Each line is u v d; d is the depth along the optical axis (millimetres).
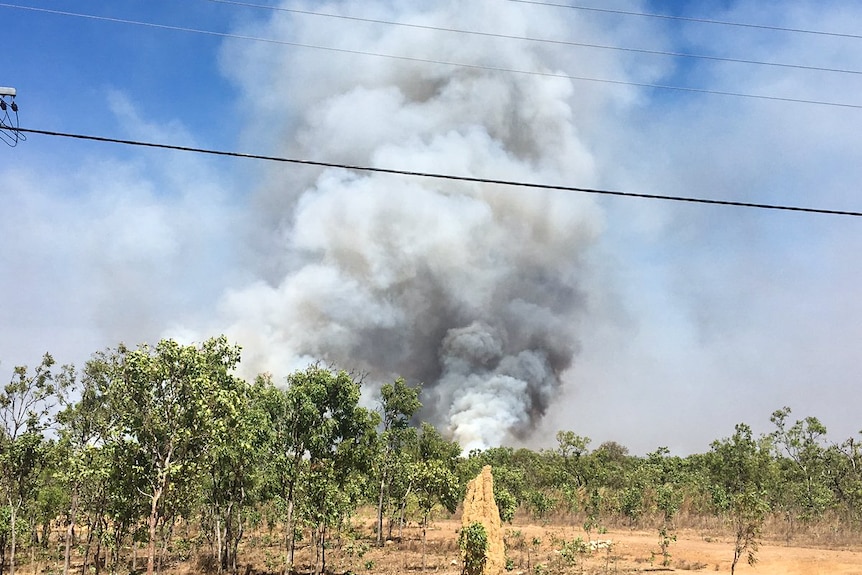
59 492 37344
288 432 31547
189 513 38156
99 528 31969
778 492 61562
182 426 27328
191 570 37719
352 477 32500
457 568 37750
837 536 48375
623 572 33812
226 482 35125
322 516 30438
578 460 82500
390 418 52031
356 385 32844
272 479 31688
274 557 41375
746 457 69250
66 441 32469
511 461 89188
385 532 56312
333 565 38438
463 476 58969
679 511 61906
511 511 45781
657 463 93375
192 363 27875
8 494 33750
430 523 58969
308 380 32312
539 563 36438
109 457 27438
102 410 33000
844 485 67000
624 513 60938
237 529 39312
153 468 27250
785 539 47625
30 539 40688
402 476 48094
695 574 32938
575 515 63125
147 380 27453
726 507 57031
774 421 77750
